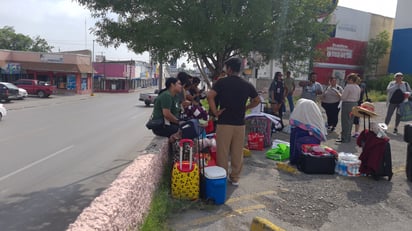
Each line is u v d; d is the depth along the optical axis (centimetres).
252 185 520
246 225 390
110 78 5741
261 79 2341
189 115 653
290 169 589
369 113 568
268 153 685
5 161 820
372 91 2630
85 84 4775
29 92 3547
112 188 311
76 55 4372
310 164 579
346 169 572
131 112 2320
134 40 914
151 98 2853
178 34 827
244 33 898
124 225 291
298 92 2264
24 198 560
